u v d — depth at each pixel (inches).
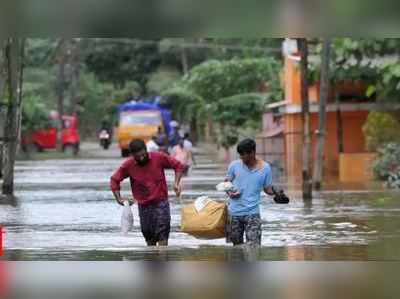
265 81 4694.9
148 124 4749.0
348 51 2576.3
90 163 4062.5
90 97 7273.6
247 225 1129.4
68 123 5319.9
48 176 3085.6
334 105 3061.0
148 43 6973.4
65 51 5605.3
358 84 3068.4
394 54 2605.8
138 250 1135.0
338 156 3061.0
